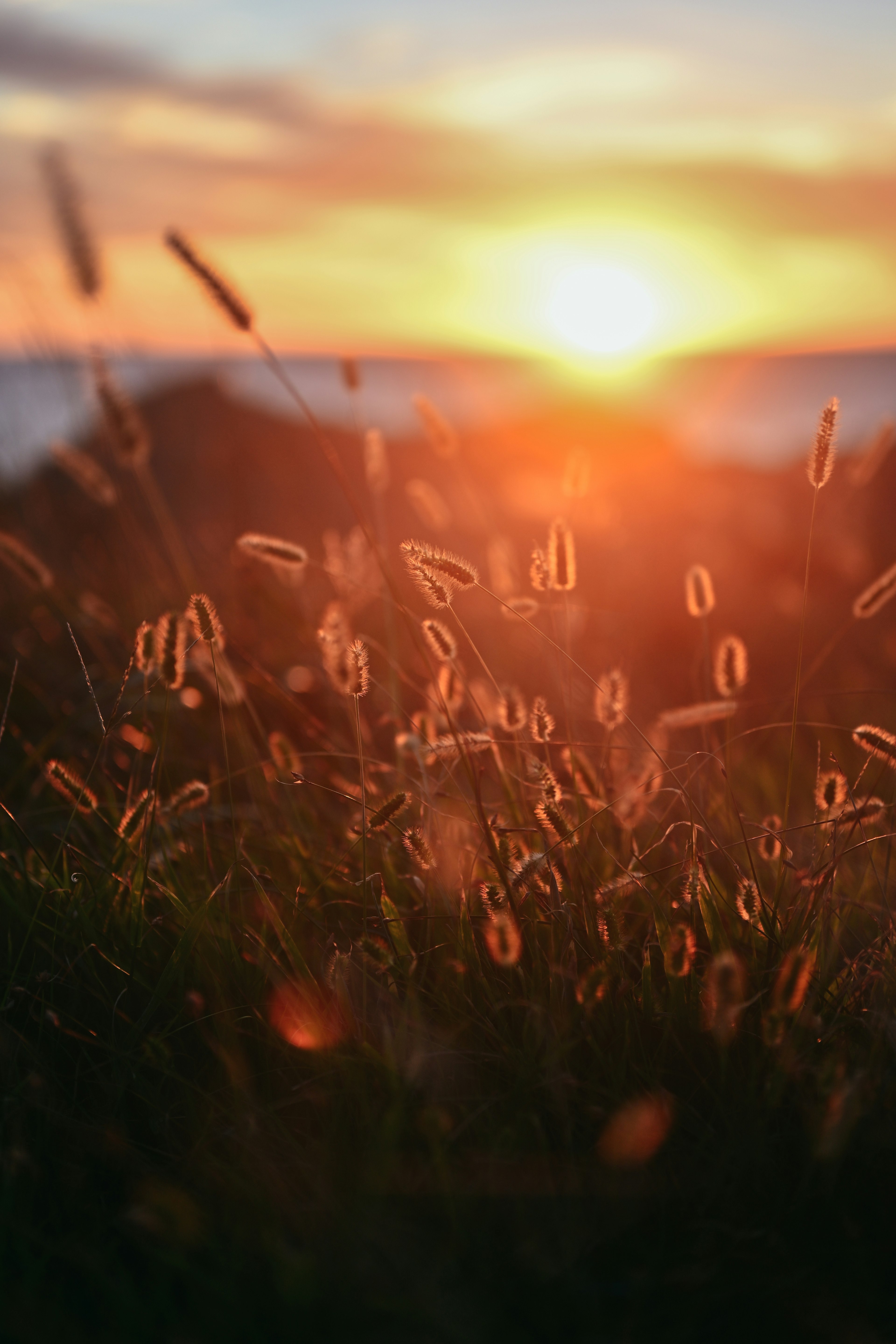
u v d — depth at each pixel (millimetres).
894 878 974
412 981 834
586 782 966
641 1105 796
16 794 1093
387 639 1383
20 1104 809
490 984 861
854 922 933
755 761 1245
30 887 903
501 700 935
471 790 1063
